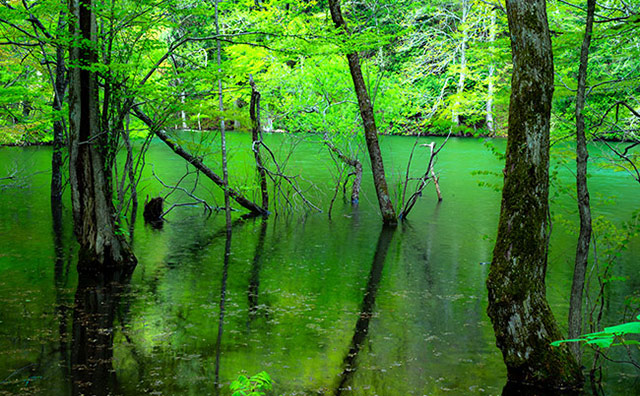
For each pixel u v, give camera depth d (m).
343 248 10.60
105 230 8.70
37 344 5.82
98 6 8.30
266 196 14.14
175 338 6.08
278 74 16.97
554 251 9.88
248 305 7.26
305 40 9.55
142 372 5.20
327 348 5.87
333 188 17.84
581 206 4.79
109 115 8.73
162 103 9.85
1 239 10.61
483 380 5.11
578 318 4.94
